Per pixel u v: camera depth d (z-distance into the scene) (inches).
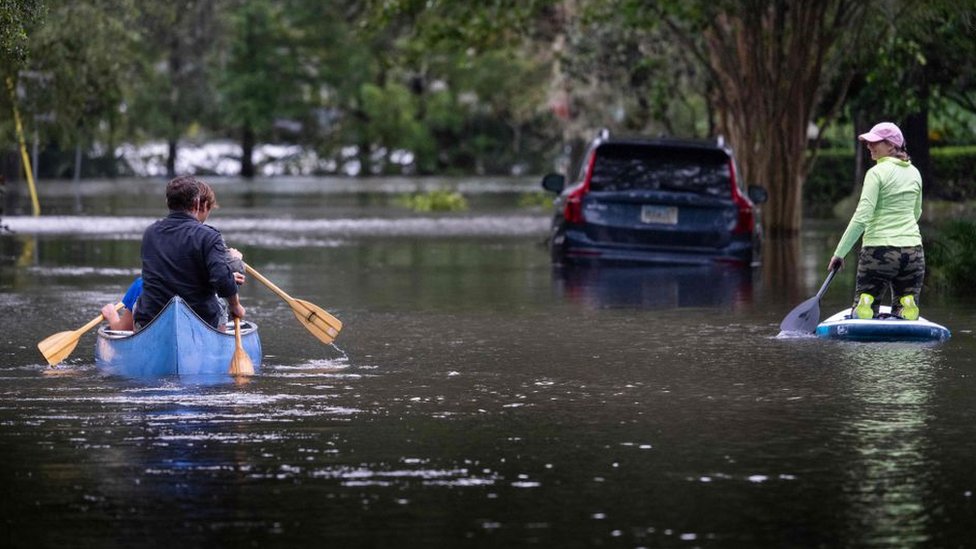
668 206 1958.7
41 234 2901.1
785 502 664.4
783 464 741.9
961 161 3656.5
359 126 7785.4
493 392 964.0
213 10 6761.8
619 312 1470.2
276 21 7495.1
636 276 1894.7
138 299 1091.3
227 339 1055.0
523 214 3924.7
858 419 863.7
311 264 2158.0
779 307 1519.4
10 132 2810.0
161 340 1029.2
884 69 2780.5
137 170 7308.1
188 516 639.1
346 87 7652.6
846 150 4320.9
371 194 5354.3
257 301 1592.0
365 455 762.8
